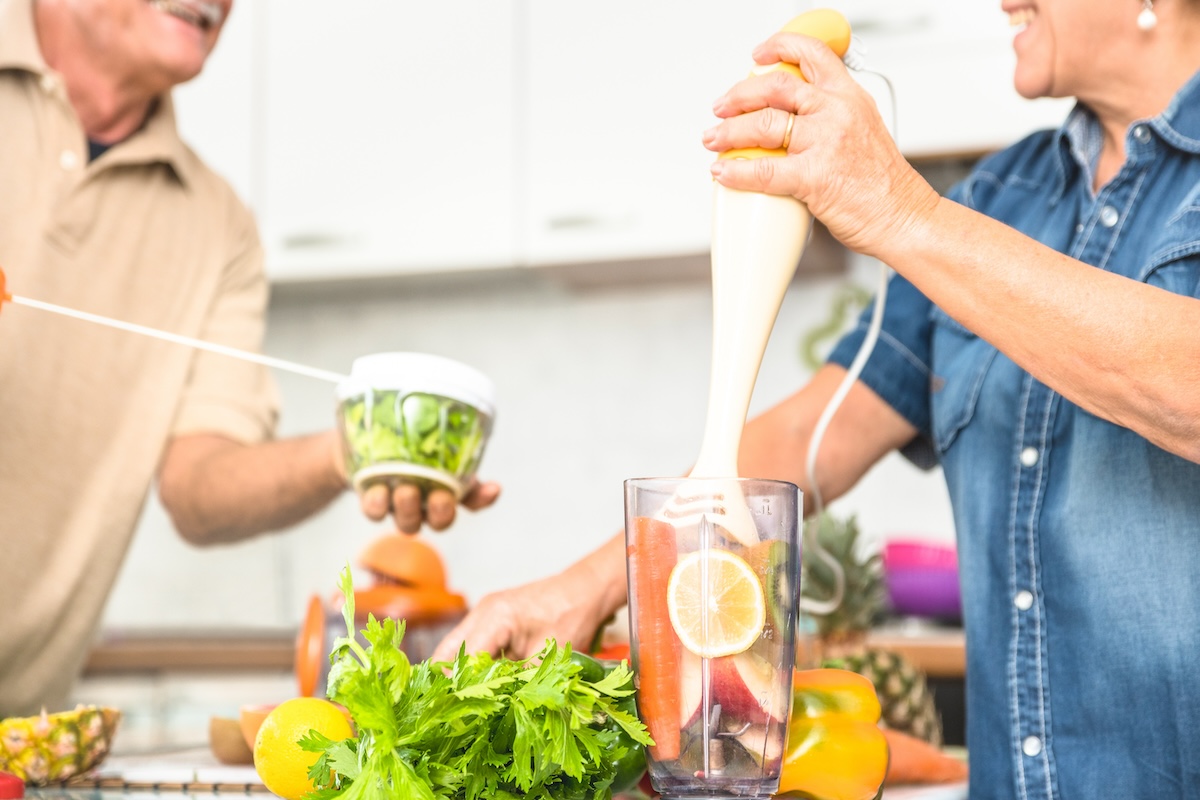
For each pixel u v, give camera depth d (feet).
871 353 3.74
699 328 9.43
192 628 9.95
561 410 9.62
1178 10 3.15
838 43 2.60
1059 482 3.22
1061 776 3.12
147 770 2.94
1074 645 3.14
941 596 7.73
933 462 3.90
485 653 2.18
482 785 2.06
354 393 3.49
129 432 5.11
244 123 9.07
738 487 2.08
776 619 2.08
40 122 4.87
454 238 8.69
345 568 2.11
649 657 2.09
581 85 8.50
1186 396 2.49
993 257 2.51
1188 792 2.96
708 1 8.29
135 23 4.87
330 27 9.00
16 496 4.78
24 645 4.85
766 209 2.42
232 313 5.57
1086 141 3.46
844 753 2.40
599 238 8.41
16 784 2.42
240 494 4.90
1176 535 3.00
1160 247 3.10
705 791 2.06
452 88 8.75
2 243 4.74
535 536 9.58
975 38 7.57
